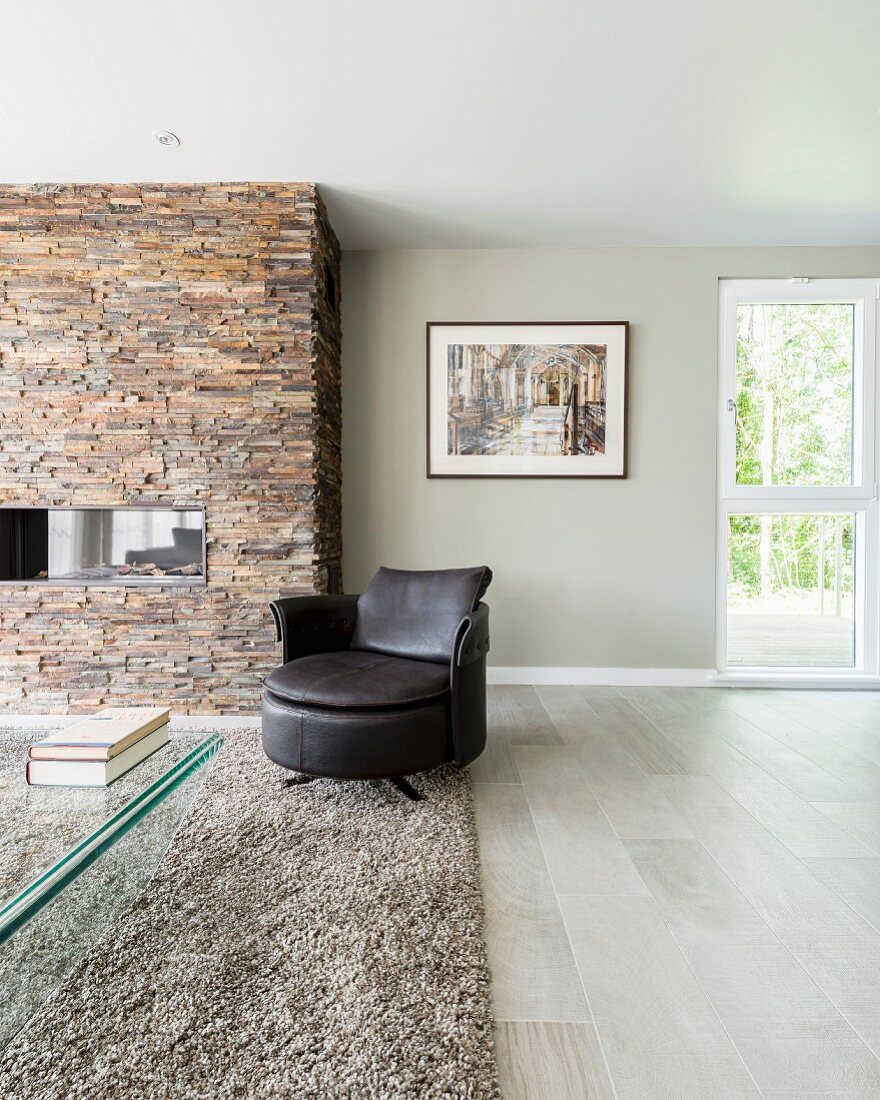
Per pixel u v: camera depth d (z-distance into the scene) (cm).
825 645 324
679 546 317
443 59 180
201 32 169
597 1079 89
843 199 266
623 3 161
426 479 319
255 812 172
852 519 321
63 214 247
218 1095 84
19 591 251
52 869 91
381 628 218
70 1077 87
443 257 315
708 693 303
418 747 174
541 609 319
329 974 108
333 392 292
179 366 250
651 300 314
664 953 117
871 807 179
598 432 314
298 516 252
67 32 169
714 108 204
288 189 247
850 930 124
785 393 320
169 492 252
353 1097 84
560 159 234
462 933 120
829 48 177
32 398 249
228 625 252
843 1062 93
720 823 169
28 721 252
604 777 200
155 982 106
